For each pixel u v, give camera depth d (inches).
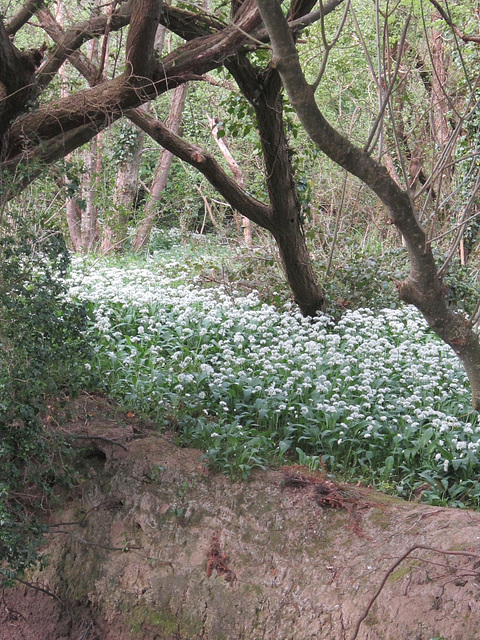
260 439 253.6
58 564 233.6
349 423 277.4
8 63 221.9
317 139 129.4
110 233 689.6
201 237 748.6
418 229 138.9
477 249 529.0
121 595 222.2
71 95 253.8
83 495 244.2
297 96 124.7
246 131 379.9
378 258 501.4
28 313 212.2
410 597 182.9
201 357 319.0
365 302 447.8
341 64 582.2
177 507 233.5
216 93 734.5
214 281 474.6
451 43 515.8
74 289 395.5
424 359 348.2
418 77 587.2
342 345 367.2
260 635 199.9
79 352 243.6
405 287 147.7
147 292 406.9
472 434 279.3
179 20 291.6
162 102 850.1
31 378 211.8
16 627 233.3
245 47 266.7
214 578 214.8
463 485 254.7
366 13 579.5
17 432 209.8
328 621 191.9
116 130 740.7
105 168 714.2
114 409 275.1
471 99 149.6
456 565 184.2
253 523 224.4
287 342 339.6
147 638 215.0
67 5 565.6
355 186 629.6
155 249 751.1
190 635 208.8
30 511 240.5
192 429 264.7
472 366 154.8
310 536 216.2
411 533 204.2
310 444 274.5
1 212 217.5
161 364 316.8
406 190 136.9
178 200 786.2
